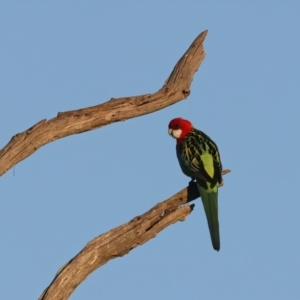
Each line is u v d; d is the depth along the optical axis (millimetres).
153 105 16375
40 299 12820
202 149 17719
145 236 13648
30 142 14883
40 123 15109
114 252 13375
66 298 12984
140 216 13688
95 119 15680
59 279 12906
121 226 13508
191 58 17203
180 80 16812
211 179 17062
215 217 17109
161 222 13828
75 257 13141
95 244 13234
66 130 15398
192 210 14211
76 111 15555
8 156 14602
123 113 15984
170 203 14156
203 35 17594
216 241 17016
